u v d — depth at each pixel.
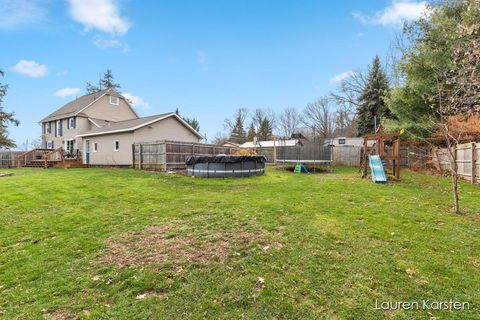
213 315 2.34
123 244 3.88
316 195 7.02
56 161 18.19
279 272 3.01
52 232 4.43
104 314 2.37
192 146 14.60
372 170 10.16
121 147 16.95
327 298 2.55
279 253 3.47
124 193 7.44
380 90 23.47
